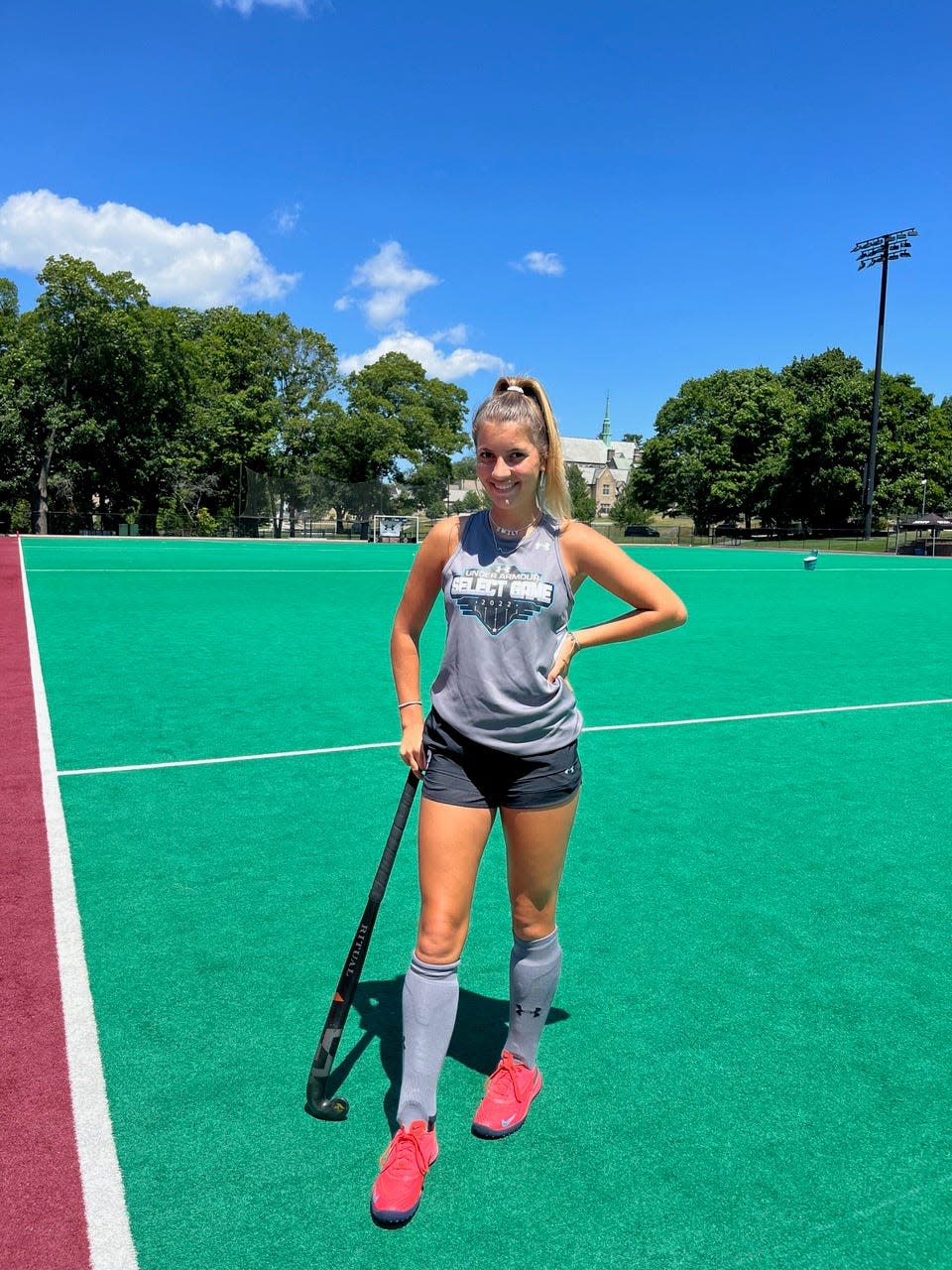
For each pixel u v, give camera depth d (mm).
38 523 46750
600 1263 2059
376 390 66875
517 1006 2557
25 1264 2020
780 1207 2238
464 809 2316
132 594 16594
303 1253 2070
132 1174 2307
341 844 4516
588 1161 2391
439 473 67250
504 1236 2131
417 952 2359
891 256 45875
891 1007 3168
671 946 3576
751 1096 2666
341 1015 2459
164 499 53250
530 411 2246
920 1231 2174
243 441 56969
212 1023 2979
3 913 3734
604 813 5094
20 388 45750
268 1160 2367
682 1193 2283
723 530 62812
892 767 6105
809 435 61344
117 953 3416
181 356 49062
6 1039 2877
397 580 21109
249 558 30859
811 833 4828
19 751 6062
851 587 22266
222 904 3836
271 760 5934
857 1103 2645
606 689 8672
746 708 7840
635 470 72125
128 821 4797
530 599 2256
